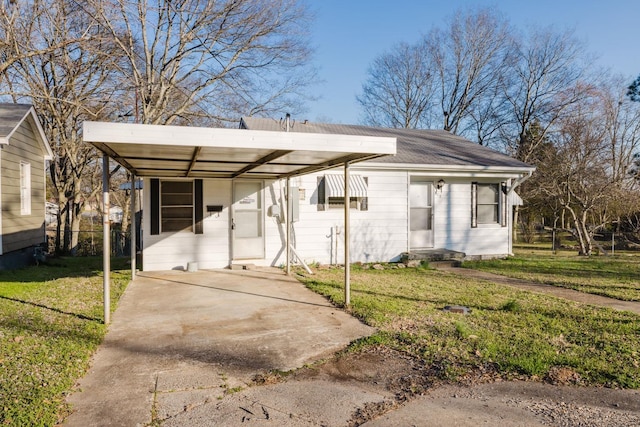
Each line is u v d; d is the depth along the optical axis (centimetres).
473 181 1272
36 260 1225
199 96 1912
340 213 1141
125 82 1711
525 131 2547
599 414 308
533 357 412
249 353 438
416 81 3234
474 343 458
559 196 1744
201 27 1767
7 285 794
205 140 475
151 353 436
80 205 1952
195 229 1025
